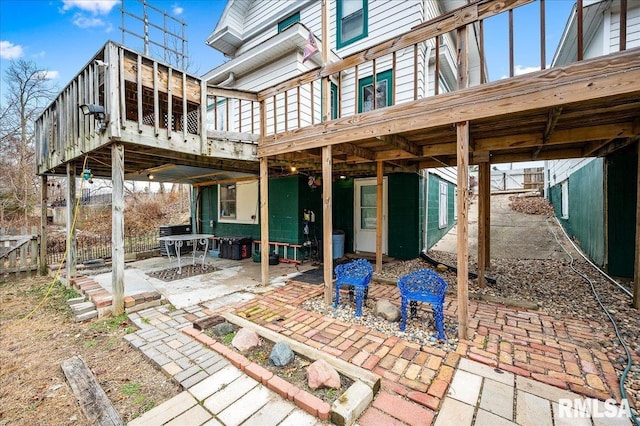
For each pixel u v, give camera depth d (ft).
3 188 45.57
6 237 18.20
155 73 12.01
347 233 25.90
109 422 5.96
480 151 13.57
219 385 7.12
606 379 7.07
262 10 28.84
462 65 8.92
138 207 54.60
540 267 18.65
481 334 9.50
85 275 17.57
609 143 13.78
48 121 17.71
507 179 56.49
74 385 7.19
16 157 46.75
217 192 28.37
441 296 9.23
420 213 22.62
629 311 11.23
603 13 16.97
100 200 55.26
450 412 6.10
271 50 21.44
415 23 20.06
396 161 18.94
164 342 9.26
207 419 6.04
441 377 7.24
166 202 62.59
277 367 7.75
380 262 17.80
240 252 23.82
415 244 22.03
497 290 14.16
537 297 13.10
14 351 9.13
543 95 7.70
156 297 12.59
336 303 12.10
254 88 23.91
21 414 6.36
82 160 15.52
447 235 32.32
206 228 29.76
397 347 8.70
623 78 6.79
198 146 13.46
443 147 14.46
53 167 17.47
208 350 8.74
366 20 22.29
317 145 12.73
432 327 10.01
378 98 22.03
